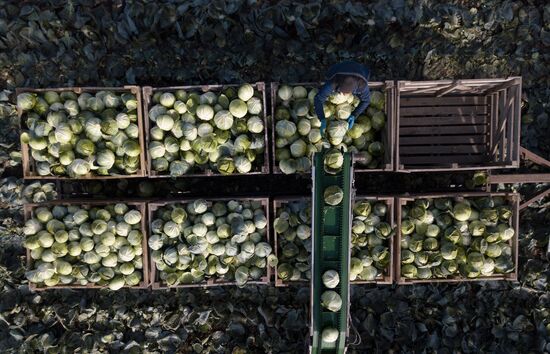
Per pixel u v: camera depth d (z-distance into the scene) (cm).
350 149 507
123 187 564
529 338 566
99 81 568
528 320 566
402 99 538
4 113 565
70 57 565
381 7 562
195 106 488
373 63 571
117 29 559
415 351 564
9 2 566
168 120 480
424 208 496
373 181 573
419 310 570
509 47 574
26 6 560
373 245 502
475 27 570
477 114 541
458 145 541
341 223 393
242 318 566
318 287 398
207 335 567
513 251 510
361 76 433
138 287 510
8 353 558
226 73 563
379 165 518
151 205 496
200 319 563
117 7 563
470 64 571
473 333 565
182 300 568
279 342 561
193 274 504
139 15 560
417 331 567
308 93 499
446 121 539
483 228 500
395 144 486
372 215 504
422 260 502
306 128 488
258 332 568
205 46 567
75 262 505
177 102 487
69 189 561
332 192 387
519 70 568
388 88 491
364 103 465
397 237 503
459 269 511
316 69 568
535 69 566
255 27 562
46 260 498
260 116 496
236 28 563
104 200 518
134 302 566
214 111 486
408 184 573
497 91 514
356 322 566
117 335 562
